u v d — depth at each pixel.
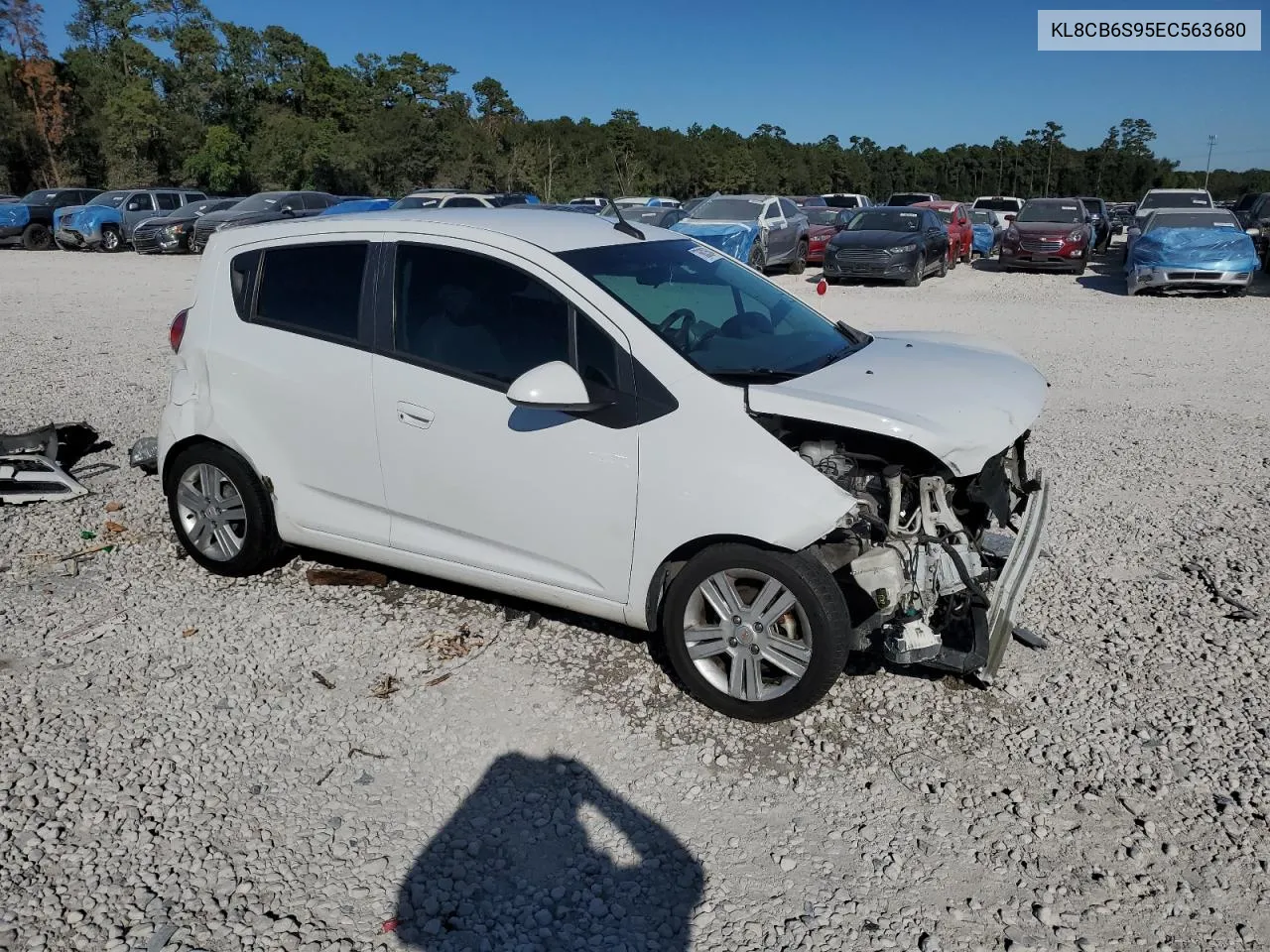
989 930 2.88
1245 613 4.76
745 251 20.42
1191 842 3.23
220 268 4.94
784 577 3.66
